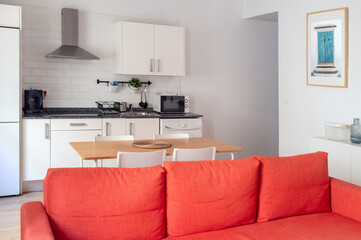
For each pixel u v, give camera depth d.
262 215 2.55
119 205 2.13
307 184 2.67
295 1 5.31
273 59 6.82
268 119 6.84
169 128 5.25
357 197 2.56
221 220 2.37
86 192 2.10
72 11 5.07
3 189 4.42
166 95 5.50
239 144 6.59
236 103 6.52
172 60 5.55
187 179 2.32
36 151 4.62
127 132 5.09
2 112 4.34
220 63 6.33
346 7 4.51
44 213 2.09
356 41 4.44
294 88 5.36
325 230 2.35
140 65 5.34
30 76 5.06
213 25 6.23
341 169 4.03
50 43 5.12
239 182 2.43
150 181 2.21
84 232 2.09
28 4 4.98
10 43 4.33
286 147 5.53
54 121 4.69
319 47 4.88
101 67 5.46
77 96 5.34
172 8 5.89
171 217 2.30
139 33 5.31
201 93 6.20
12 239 3.26
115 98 5.58
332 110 4.80
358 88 4.44
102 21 5.42
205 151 3.18
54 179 2.09
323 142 4.25
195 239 2.22
